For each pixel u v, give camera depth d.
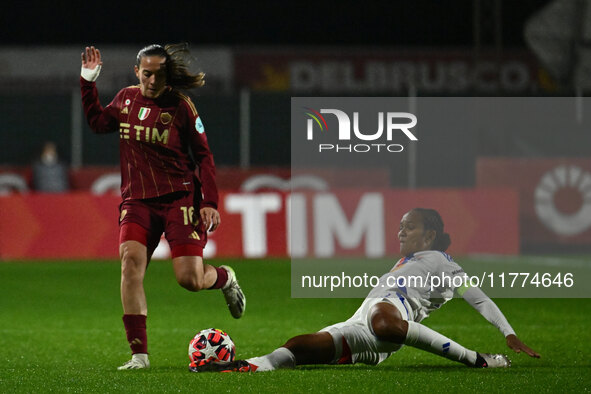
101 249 60.88
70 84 85.25
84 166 67.56
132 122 21.55
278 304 38.34
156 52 21.27
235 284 23.84
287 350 20.16
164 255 61.34
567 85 88.44
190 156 22.19
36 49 85.19
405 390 17.84
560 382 18.81
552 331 29.34
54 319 33.19
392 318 19.89
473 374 19.77
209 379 18.95
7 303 38.41
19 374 20.47
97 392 17.78
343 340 20.22
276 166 67.69
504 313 35.06
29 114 67.31
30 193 64.25
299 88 87.19
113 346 26.16
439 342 20.27
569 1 88.44
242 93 67.62
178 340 27.48
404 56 87.94
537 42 88.69
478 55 75.31
